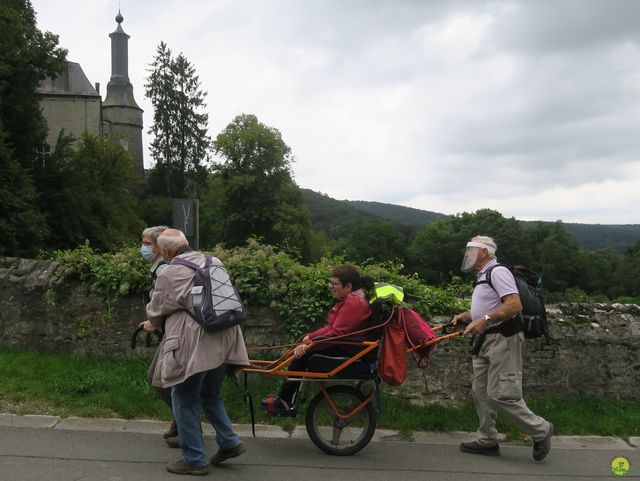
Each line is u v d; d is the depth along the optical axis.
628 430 5.65
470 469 4.56
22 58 30.03
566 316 6.54
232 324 4.05
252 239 7.16
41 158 34.84
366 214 146.75
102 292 6.84
